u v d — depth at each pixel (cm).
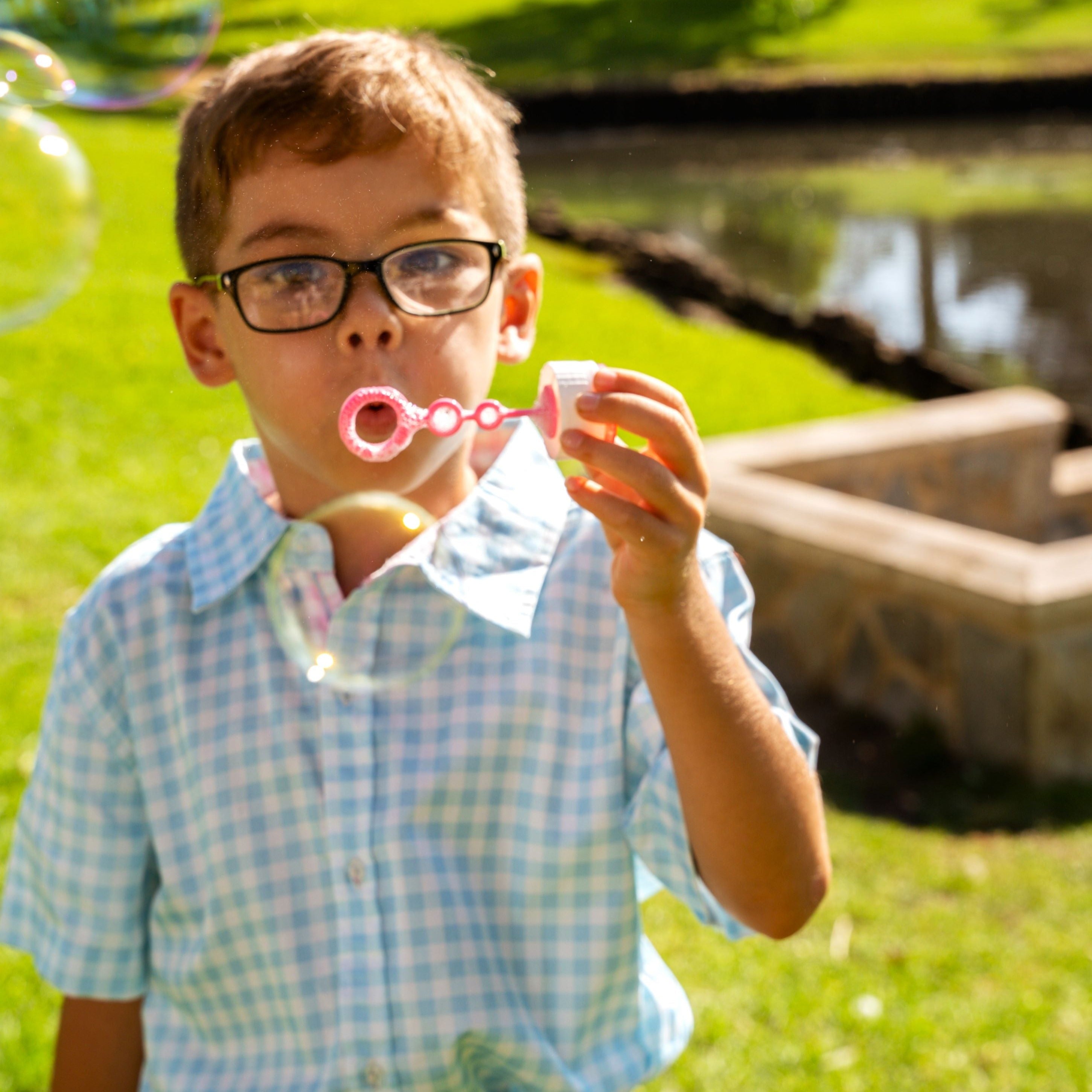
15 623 395
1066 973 275
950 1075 242
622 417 106
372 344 115
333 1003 124
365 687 123
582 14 3269
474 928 125
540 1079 124
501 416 108
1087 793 356
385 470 117
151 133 1512
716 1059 241
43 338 722
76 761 133
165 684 132
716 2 3300
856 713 405
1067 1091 238
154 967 135
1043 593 355
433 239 118
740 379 841
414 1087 122
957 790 362
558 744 127
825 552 408
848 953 280
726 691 116
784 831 119
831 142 2333
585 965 126
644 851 126
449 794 126
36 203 203
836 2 3359
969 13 3142
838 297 1238
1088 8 3073
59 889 134
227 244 121
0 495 507
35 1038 229
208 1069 129
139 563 136
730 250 1462
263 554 129
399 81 120
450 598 128
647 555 109
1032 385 970
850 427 509
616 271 1215
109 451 575
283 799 127
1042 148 2125
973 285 1270
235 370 125
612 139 2472
